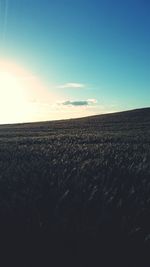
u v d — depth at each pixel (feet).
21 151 49.14
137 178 26.81
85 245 16.44
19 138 96.68
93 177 25.99
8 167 31.55
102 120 237.86
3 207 19.70
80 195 21.16
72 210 19.20
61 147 55.31
